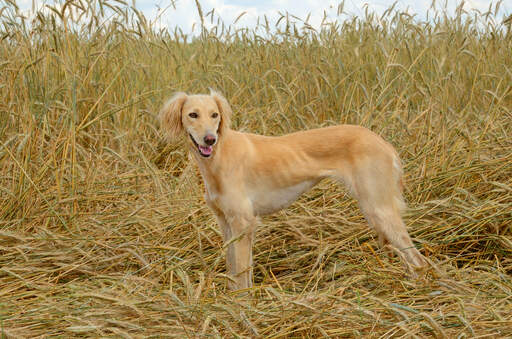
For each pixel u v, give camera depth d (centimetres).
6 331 231
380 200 366
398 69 639
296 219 428
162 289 308
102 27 525
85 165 514
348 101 622
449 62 655
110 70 576
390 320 264
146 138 569
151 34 641
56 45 488
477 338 237
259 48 705
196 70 663
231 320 266
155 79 615
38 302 282
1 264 344
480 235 382
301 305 253
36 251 366
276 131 584
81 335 247
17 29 493
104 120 564
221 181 364
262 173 375
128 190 470
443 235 402
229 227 381
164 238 404
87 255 354
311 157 383
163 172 509
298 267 388
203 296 304
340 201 468
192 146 377
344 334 251
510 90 629
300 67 666
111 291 283
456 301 292
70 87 486
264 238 415
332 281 334
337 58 668
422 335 244
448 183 464
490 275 325
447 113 588
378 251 385
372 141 372
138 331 250
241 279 349
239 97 652
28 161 437
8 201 421
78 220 416
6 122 480
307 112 628
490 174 453
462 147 497
